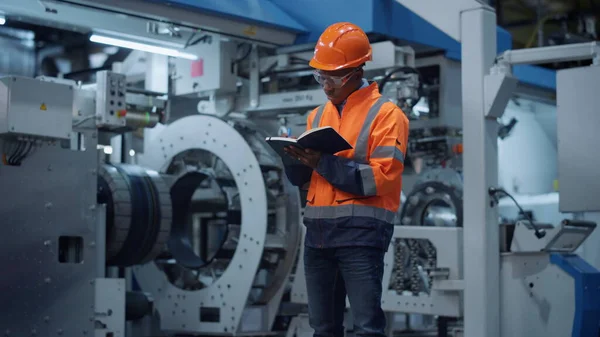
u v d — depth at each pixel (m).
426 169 6.67
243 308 5.96
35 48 9.56
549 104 8.37
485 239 4.89
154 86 6.59
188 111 7.62
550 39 8.32
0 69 9.16
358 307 3.33
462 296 5.69
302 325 6.04
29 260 4.81
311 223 3.46
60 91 4.87
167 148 6.50
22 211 4.79
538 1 8.74
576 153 5.12
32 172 4.85
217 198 6.84
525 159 8.52
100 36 5.73
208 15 5.48
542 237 4.87
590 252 5.96
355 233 3.33
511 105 8.33
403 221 6.38
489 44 4.97
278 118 6.87
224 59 6.29
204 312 6.44
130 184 5.71
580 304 5.14
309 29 6.02
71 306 5.00
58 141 4.97
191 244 6.99
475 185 4.93
